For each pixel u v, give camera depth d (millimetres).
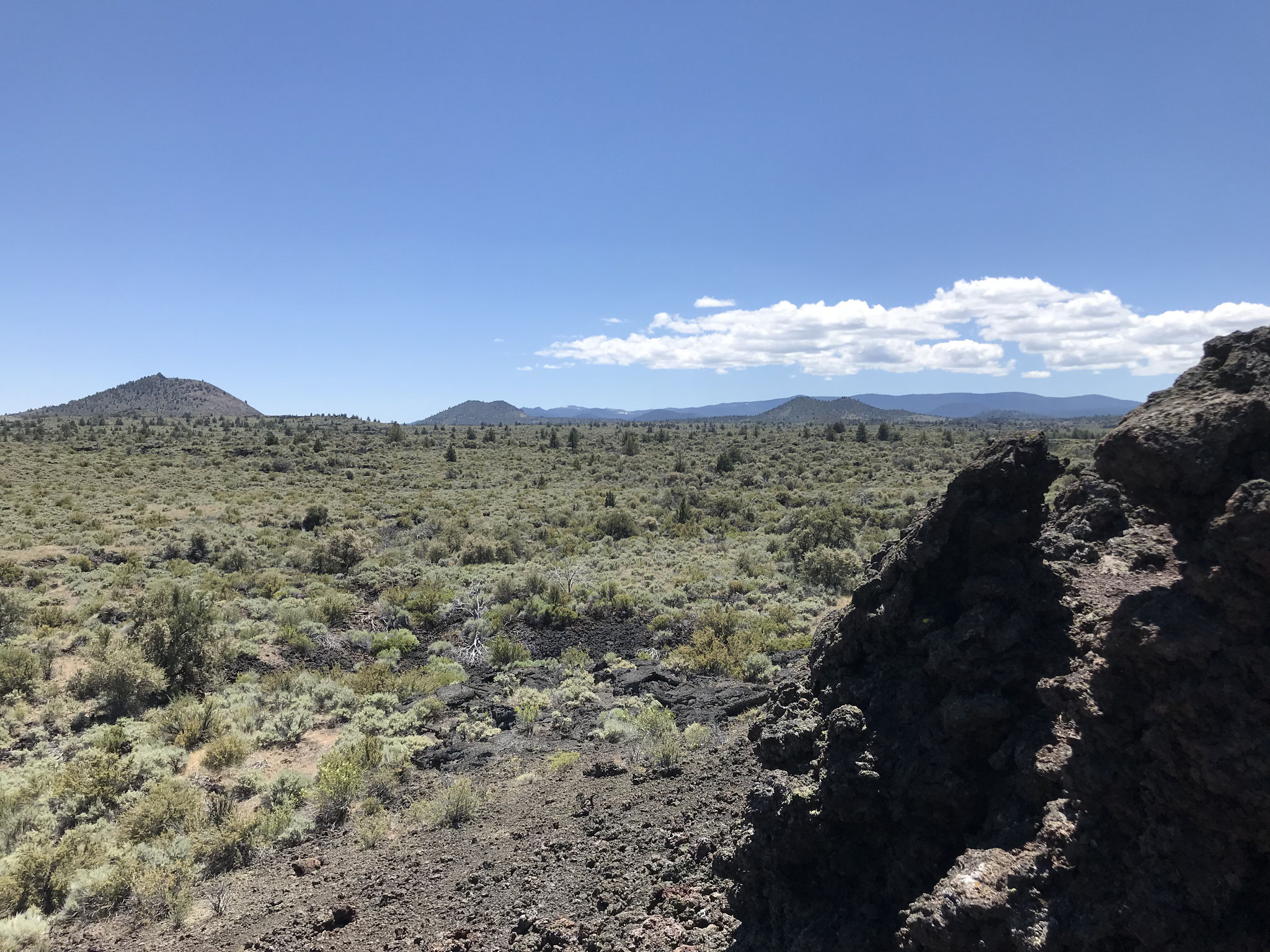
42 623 19500
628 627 23266
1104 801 3463
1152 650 3385
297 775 12438
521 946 6090
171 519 37906
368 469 69250
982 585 4539
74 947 8188
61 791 11492
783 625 20812
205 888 9320
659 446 98000
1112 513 5051
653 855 7004
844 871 4570
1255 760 3018
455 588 27828
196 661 17578
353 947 6945
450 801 10555
